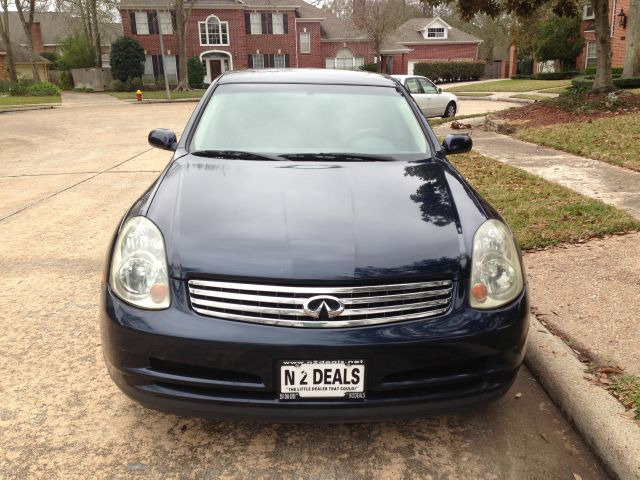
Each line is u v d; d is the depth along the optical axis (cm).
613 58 2944
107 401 276
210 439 250
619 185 666
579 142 945
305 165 304
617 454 228
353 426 260
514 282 237
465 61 4956
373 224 244
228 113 358
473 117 1486
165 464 233
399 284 220
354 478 227
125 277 228
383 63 5075
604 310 350
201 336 212
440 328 217
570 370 282
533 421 265
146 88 4128
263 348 209
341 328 213
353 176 291
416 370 221
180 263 224
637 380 271
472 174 742
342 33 4881
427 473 230
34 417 262
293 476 228
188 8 3903
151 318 218
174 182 284
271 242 230
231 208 254
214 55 4397
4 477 224
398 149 336
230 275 217
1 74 5141
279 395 214
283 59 4534
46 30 6412
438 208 261
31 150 1198
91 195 729
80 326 353
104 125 1720
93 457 237
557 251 457
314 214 249
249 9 4359
